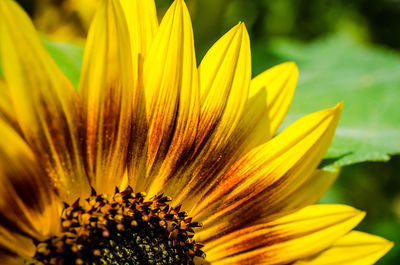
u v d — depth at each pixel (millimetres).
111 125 319
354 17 648
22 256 309
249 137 339
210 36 478
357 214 332
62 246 320
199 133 334
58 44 374
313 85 467
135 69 319
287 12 615
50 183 313
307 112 431
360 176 589
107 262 330
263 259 338
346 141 375
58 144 310
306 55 517
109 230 333
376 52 514
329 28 638
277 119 340
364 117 426
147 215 339
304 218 336
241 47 326
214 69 328
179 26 315
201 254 340
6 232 302
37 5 503
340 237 334
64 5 500
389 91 442
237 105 333
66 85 305
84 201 326
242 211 341
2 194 298
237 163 339
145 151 332
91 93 310
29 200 306
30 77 298
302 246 335
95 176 325
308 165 336
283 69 339
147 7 318
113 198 333
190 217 345
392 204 597
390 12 647
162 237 339
